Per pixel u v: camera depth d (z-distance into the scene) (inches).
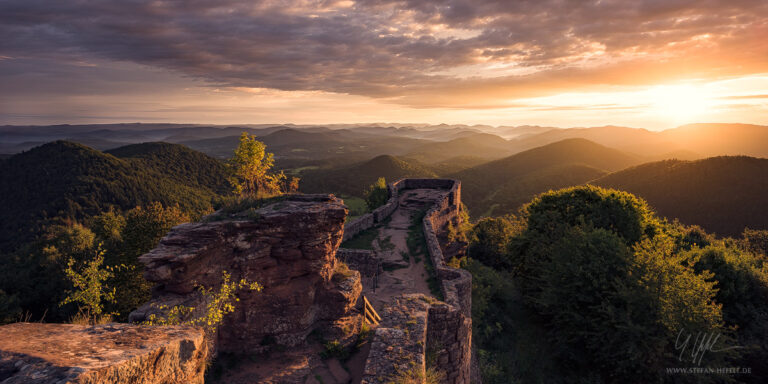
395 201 1487.5
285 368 443.8
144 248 1052.5
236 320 463.5
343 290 541.3
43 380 114.7
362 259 829.2
